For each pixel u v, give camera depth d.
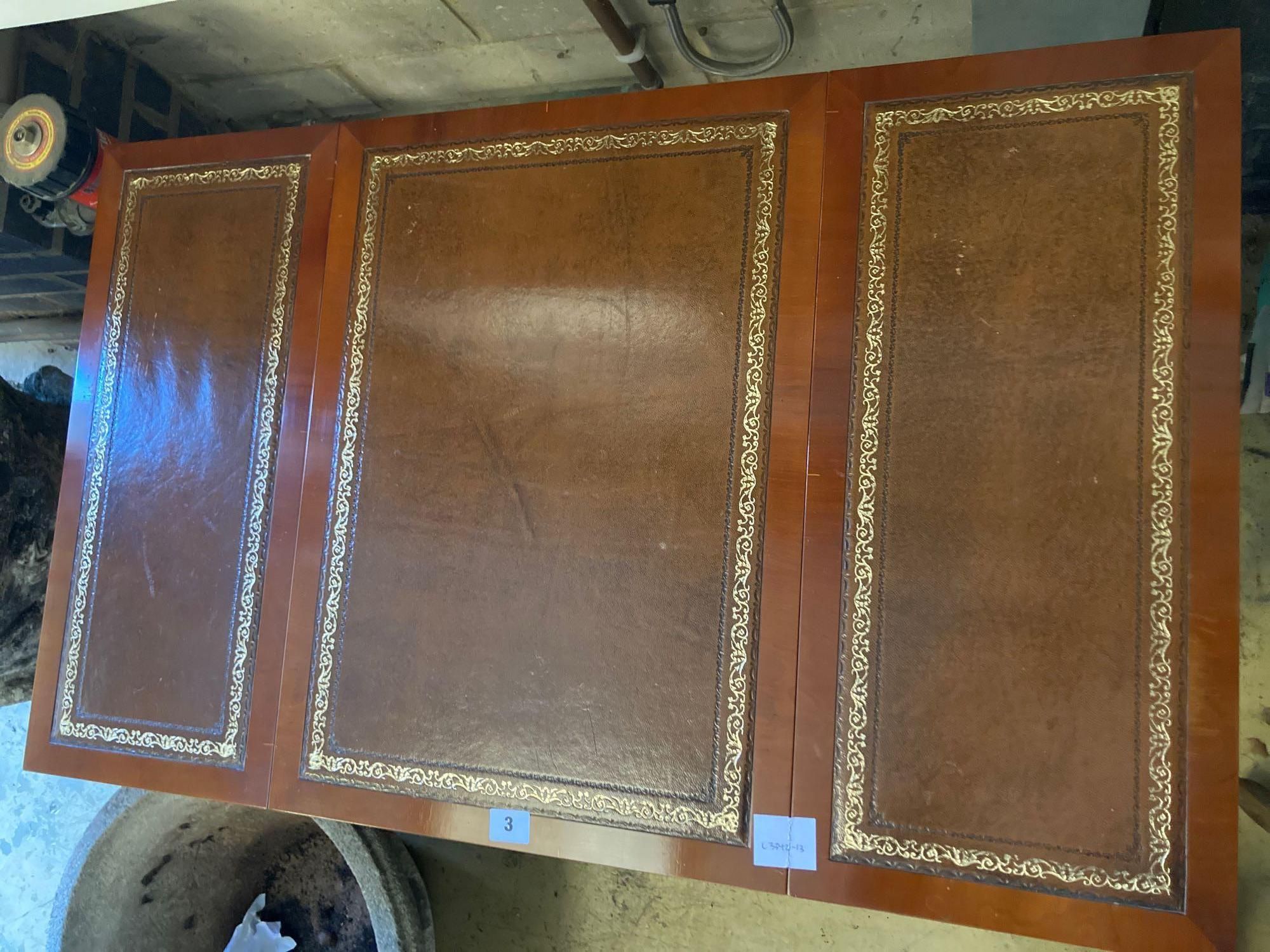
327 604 1.50
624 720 1.34
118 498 1.67
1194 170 1.21
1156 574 1.16
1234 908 1.08
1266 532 1.70
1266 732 1.66
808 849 1.23
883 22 1.87
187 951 2.33
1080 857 1.14
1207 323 1.18
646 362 1.39
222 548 1.59
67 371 2.78
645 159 1.43
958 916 1.17
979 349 1.26
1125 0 1.53
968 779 1.19
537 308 1.46
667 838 1.29
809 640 1.27
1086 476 1.20
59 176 1.75
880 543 1.26
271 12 1.96
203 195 1.69
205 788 1.53
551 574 1.40
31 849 2.76
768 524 1.31
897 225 1.31
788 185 1.36
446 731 1.42
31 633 2.04
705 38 1.96
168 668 1.59
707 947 1.95
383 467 1.50
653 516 1.36
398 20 1.97
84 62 2.02
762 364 1.34
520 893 2.09
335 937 2.41
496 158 1.51
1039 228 1.26
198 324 1.66
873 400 1.29
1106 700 1.16
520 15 1.93
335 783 1.46
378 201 1.57
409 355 1.52
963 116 1.30
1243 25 1.48
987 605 1.21
